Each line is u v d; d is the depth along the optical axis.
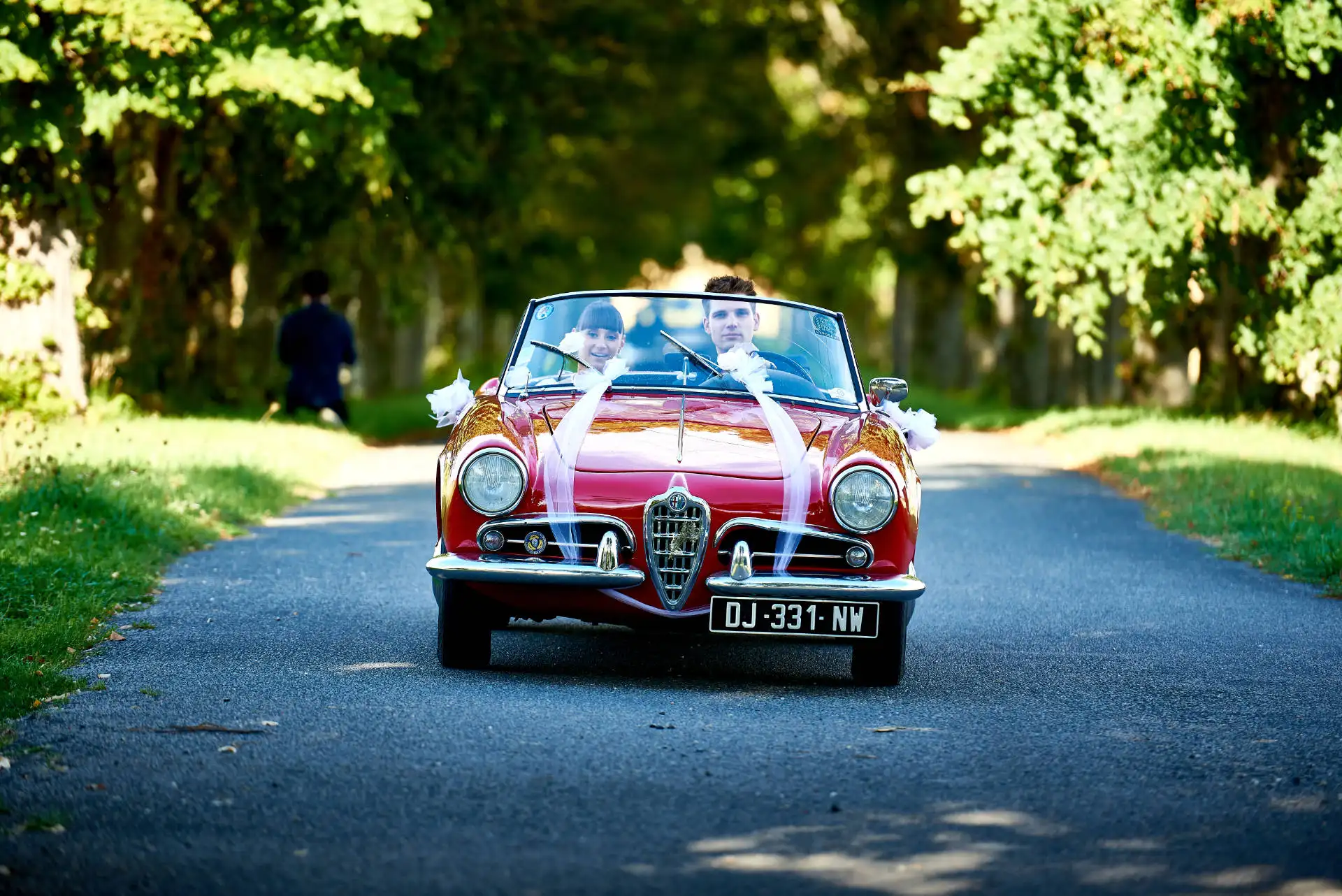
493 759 9.52
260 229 42.41
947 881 7.43
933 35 53.06
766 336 13.72
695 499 11.68
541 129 48.06
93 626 13.63
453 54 40.09
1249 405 39.41
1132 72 31.56
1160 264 32.53
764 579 11.66
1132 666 13.16
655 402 13.02
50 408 31.66
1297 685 12.41
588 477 11.80
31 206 31.86
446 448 12.72
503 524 11.79
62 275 32.25
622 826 8.22
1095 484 28.91
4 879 7.24
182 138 36.59
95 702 10.92
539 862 7.62
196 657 12.61
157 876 7.34
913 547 12.09
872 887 7.33
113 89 28.38
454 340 80.88
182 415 36.22
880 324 110.88
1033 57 32.41
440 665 12.51
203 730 10.16
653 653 13.45
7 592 14.36
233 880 7.30
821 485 11.86
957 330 76.31
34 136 28.25
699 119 64.44
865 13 53.03
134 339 37.22
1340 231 32.53
